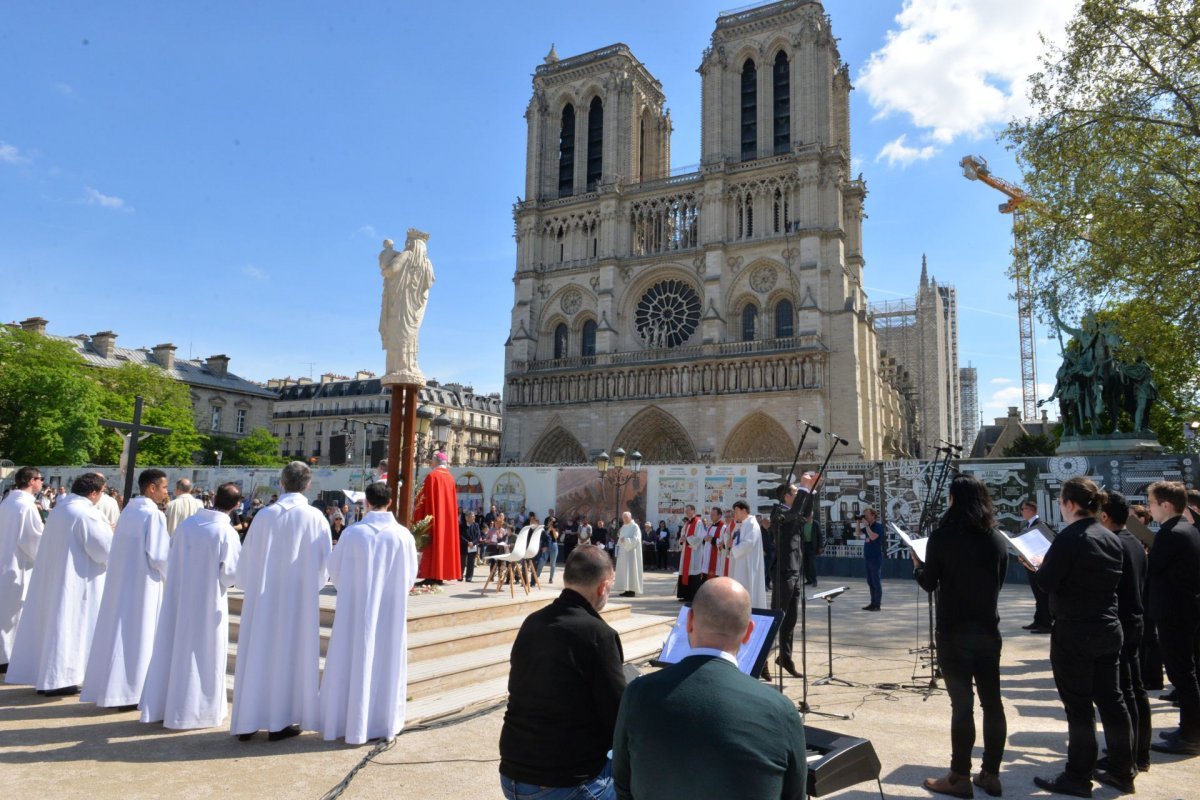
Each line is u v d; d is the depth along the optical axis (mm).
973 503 8188
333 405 116938
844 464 36750
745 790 3641
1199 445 41219
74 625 11664
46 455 66875
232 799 7648
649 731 3859
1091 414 32562
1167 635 9844
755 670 6906
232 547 10398
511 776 5379
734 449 67812
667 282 75500
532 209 81562
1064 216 29859
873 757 5867
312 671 9891
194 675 9992
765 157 71438
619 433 71938
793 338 66375
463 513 32844
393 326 17359
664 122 91500
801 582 14133
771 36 74062
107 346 93000
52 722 10156
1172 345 27766
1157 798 8164
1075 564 8211
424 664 12195
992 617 8086
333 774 8445
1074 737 8203
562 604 5598
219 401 100125
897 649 17016
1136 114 28250
